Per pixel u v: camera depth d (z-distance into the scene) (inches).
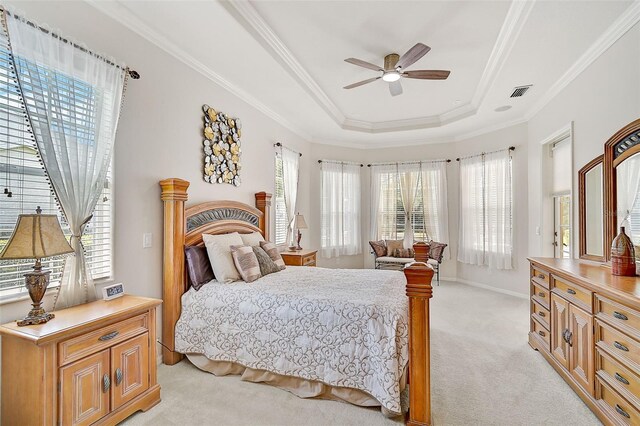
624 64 99.7
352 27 112.9
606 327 75.8
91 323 67.9
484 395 88.1
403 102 188.7
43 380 61.1
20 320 67.5
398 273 129.9
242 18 103.0
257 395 88.7
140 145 103.0
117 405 74.2
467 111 195.9
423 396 72.5
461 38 119.6
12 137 72.2
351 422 76.7
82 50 82.3
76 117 80.5
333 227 249.1
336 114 205.9
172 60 115.3
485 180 215.8
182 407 82.9
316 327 88.3
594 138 116.6
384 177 259.8
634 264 86.4
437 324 146.2
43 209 78.3
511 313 162.2
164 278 108.9
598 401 78.3
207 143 131.3
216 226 130.1
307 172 237.6
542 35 106.8
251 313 96.8
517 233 197.9
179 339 105.4
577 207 130.3
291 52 130.5
